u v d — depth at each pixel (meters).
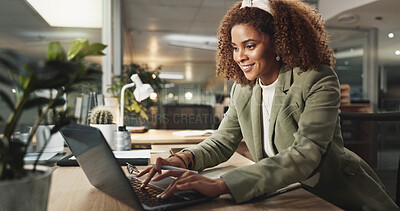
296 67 0.85
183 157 0.87
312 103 0.77
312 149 0.69
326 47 0.91
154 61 5.41
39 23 2.36
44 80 0.37
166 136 1.88
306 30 0.82
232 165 0.99
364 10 3.80
